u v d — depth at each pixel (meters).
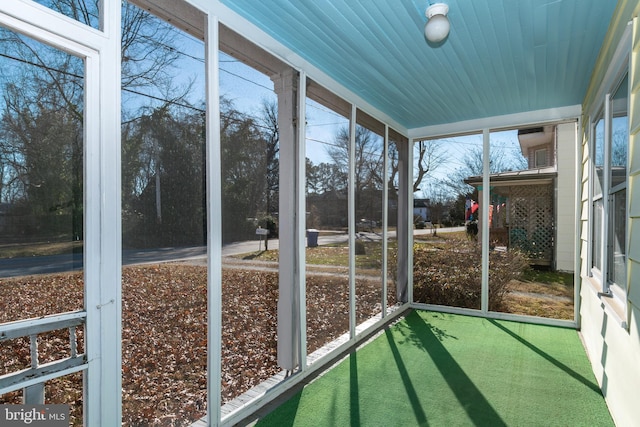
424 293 5.18
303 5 2.14
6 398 1.29
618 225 2.37
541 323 4.25
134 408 1.61
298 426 2.15
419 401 2.45
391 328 4.10
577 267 4.08
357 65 2.99
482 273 4.63
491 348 3.45
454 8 2.17
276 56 2.55
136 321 1.63
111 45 1.55
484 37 2.52
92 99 1.49
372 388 2.64
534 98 3.83
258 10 2.19
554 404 2.41
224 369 2.10
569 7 2.17
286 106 2.68
